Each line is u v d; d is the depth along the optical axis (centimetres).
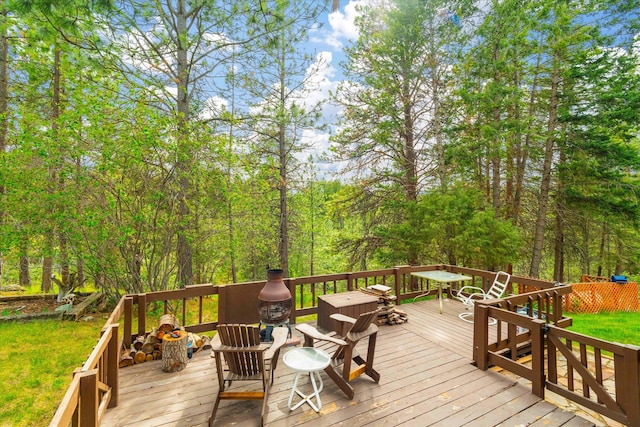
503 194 1121
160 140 624
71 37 615
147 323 659
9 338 553
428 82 952
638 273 1282
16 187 589
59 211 608
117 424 269
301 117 941
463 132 973
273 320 428
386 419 276
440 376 356
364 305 492
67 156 596
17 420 341
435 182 1010
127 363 386
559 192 1048
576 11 884
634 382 257
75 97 653
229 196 768
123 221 644
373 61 960
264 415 267
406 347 436
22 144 580
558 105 998
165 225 679
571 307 898
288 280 537
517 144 977
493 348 386
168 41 751
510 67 840
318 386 331
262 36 809
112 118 607
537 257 1038
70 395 173
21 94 912
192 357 412
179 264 758
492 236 801
